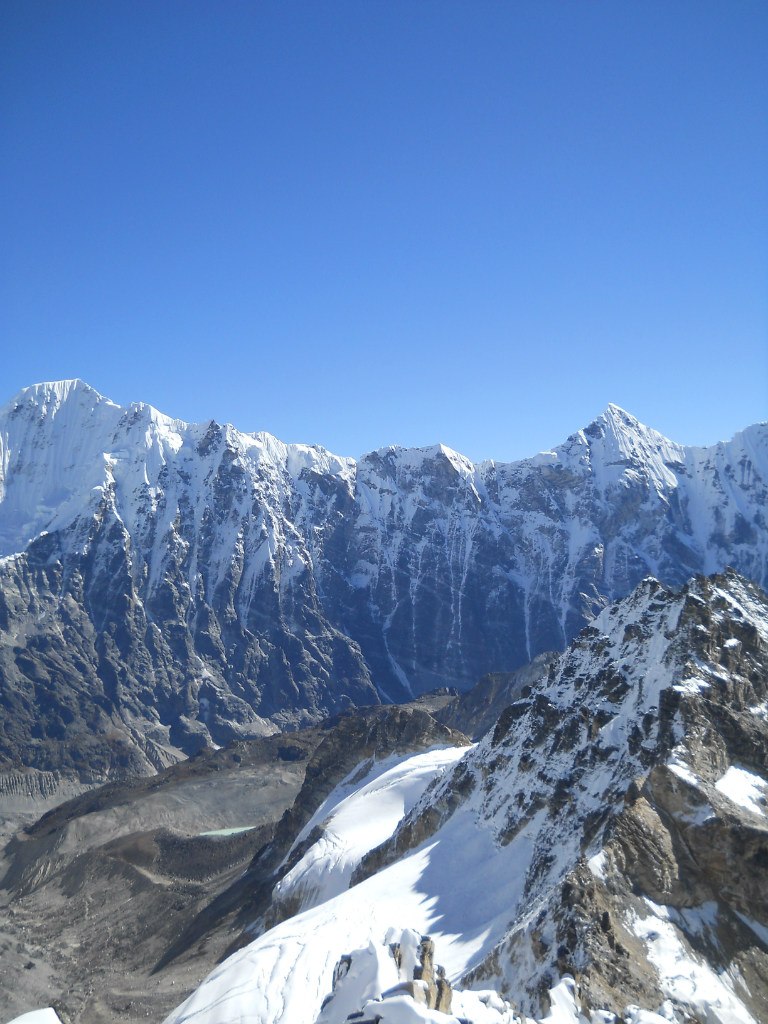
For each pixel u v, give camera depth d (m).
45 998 161.25
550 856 84.06
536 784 96.50
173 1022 86.12
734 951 65.12
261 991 83.75
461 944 80.38
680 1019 57.22
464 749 161.75
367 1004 38.19
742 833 69.19
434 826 109.94
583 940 61.06
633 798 73.62
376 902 94.31
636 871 67.88
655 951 62.44
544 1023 51.22
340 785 174.12
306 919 97.62
